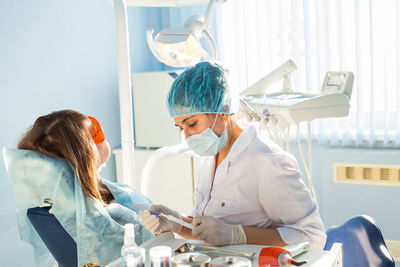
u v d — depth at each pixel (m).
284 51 3.02
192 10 3.16
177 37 1.49
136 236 1.42
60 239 1.36
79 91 2.77
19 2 2.38
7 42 2.32
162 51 1.54
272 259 1.02
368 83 2.92
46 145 1.37
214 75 1.29
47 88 2.55
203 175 1.52
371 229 1.47
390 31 2.80
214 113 1.32
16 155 1.34
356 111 2.95
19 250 2.41
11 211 2.36
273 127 1.91
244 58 3.11
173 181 2.81
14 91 2.36
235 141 1.41
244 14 3.03
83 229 1.33
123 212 1.44
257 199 1.38
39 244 1.46
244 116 1.57
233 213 1.38
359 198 2.94
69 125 1.39
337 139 3.03
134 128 3.12
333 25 2.95
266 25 3.07
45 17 2.53
